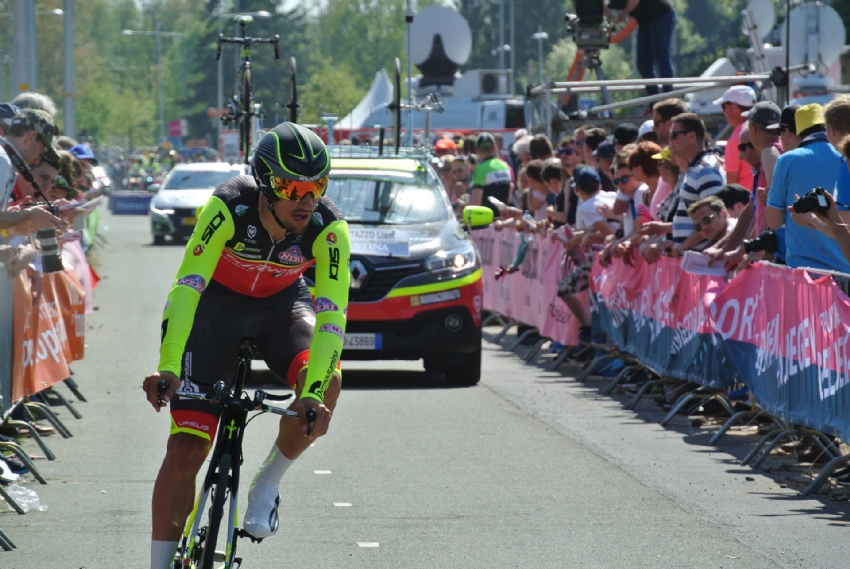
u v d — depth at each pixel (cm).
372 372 2428
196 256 886
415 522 1241
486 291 3300
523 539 1176
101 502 1321
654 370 2019
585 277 2370
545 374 2392
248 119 2972
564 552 1130
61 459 1547
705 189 1922
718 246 1788
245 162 2866
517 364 2548
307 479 1439
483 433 1747
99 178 3416
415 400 2052
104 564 1086
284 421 928
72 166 2147
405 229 2264
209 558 825
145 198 10050
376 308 2136
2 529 1206
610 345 2305
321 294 906
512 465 1525
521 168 3194
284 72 16762
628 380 2184
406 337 2152
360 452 1602
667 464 1534
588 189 2350
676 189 2028
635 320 2119
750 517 1262
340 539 1173
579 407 1986
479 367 2233
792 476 1464
